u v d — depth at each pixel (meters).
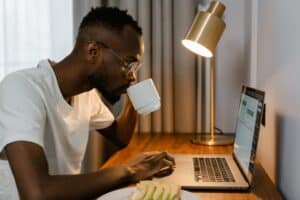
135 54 0.96
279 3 1.15
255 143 0.99
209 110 1.96
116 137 1.40
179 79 1.90
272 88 1.25
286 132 1.05
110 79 0.96
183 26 1.87
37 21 2.14
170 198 0.77
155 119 1.91
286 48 1.05
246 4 1.83
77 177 0.83
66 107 1.00
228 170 1.15
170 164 1.11
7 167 0.93
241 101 1.35
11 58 2.18
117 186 0.90
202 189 0.99
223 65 1.94
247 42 1.78
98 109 1.28
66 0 2.10
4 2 2.15
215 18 1.43
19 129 0.79
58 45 2.13
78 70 0.97
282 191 1.09
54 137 0.99
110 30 0.93
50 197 0.74
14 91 0.87
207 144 1.59
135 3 1.89
